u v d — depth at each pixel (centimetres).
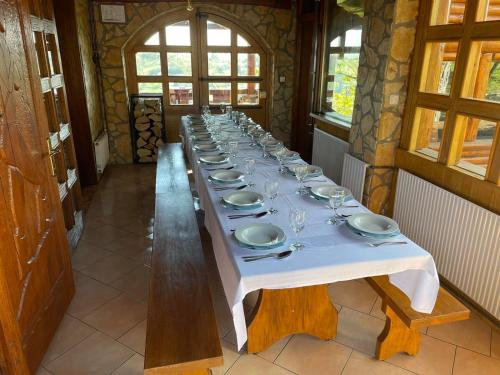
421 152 310
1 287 170
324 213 219
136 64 590
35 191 215
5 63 186
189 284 203
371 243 187
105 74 567
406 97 316
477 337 234
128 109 593
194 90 620
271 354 221
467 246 246
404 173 309
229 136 390
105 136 568
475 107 247
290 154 326
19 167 196
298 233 188
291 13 597
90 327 242
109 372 208
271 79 632
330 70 498
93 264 314
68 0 441
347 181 367
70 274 265
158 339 167
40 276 216
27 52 212
